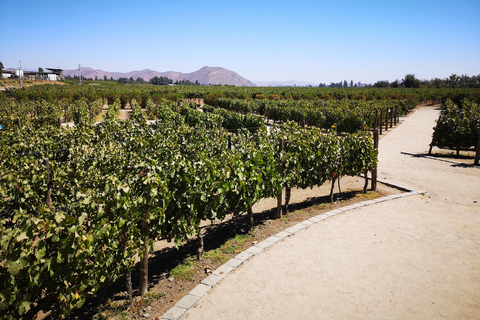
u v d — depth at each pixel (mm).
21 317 3270
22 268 2869
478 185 8734
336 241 5570
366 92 59188
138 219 4164
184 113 24312
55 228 3098
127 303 3951
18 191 5629
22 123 15133
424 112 38250
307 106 26812
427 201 7621
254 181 6148
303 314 3693
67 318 3822
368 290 4148
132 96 41094
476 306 3803
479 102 36531
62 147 8898
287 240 5645
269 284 4305
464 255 5016
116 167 7543
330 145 7859
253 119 18609
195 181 5055
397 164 11711
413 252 5141
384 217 6660
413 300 3932
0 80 82938
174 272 4766
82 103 26766
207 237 6250
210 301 3955
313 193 9125
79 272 3400
